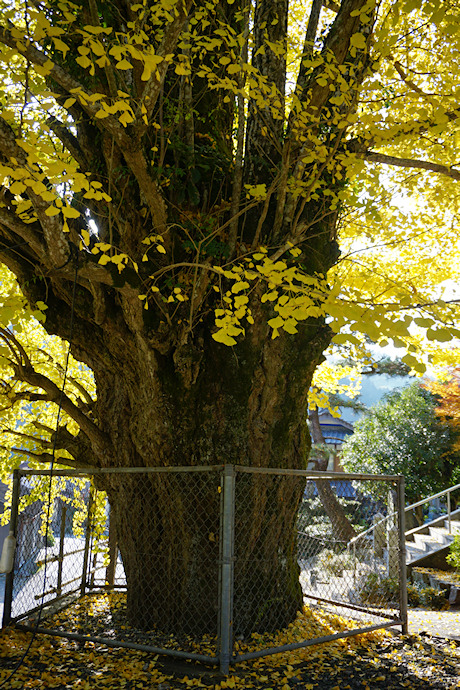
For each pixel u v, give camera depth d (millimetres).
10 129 3018
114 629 4586
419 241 6738
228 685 3348
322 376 8453
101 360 5160
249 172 5203
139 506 4906
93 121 4055
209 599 4402
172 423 4590
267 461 4773
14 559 4738
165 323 4398
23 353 5477
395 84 4371
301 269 4312
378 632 4719
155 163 4512
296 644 3799
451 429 13148
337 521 11594
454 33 3643
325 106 4762
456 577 7809
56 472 4430
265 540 4723
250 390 4645
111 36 3883
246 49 3932
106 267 3803
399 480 4863
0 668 3646
